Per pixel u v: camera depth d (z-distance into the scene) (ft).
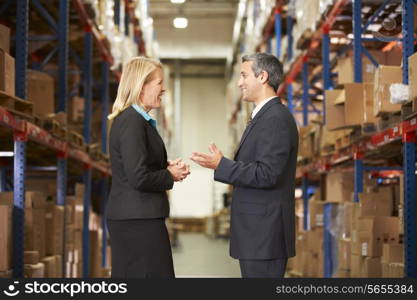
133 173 11.54
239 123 66.85
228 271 38.55
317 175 36.55
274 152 11.55
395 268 18.03
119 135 11.87
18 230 18.08
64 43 25.16
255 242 11.78
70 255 24.40
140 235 11.89
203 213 92.27
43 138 20.43
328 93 22.16
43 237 20.72
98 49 32.96
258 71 12.33
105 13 31.63
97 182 40.75
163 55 76.13
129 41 41.16
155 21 74.38
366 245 20.35
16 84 19.54
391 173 27.68
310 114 40.16
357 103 20.80
